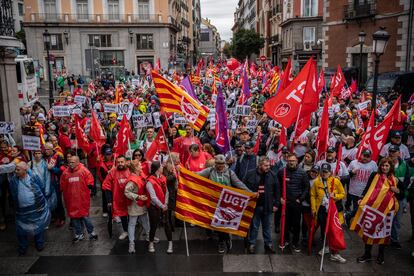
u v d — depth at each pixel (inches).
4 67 431.8
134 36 1987.0
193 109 342.3
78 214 302.5
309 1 1649.9
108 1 1953.7
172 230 327.9
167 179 316.8
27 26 1878.7
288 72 402.3
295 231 288.8
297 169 287.1
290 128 465.4
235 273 261.3
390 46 1091.3
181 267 269.7
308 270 264.4
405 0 1028.5
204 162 339.6
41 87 1584.6
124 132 359.3
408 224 337.4
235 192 282.2
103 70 1788.9
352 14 1189.7
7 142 365.4
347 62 1238.9
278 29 2149.4
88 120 481.4
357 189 321.4
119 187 295.9
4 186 333.7
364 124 534.6
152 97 745.6
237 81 1105.4
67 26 1904.5
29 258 286.2
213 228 286.7
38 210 289.7
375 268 265.7
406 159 358.9
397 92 820.0
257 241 309.1
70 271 267.3
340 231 266.4
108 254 290.0
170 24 2028.8
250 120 482.0
